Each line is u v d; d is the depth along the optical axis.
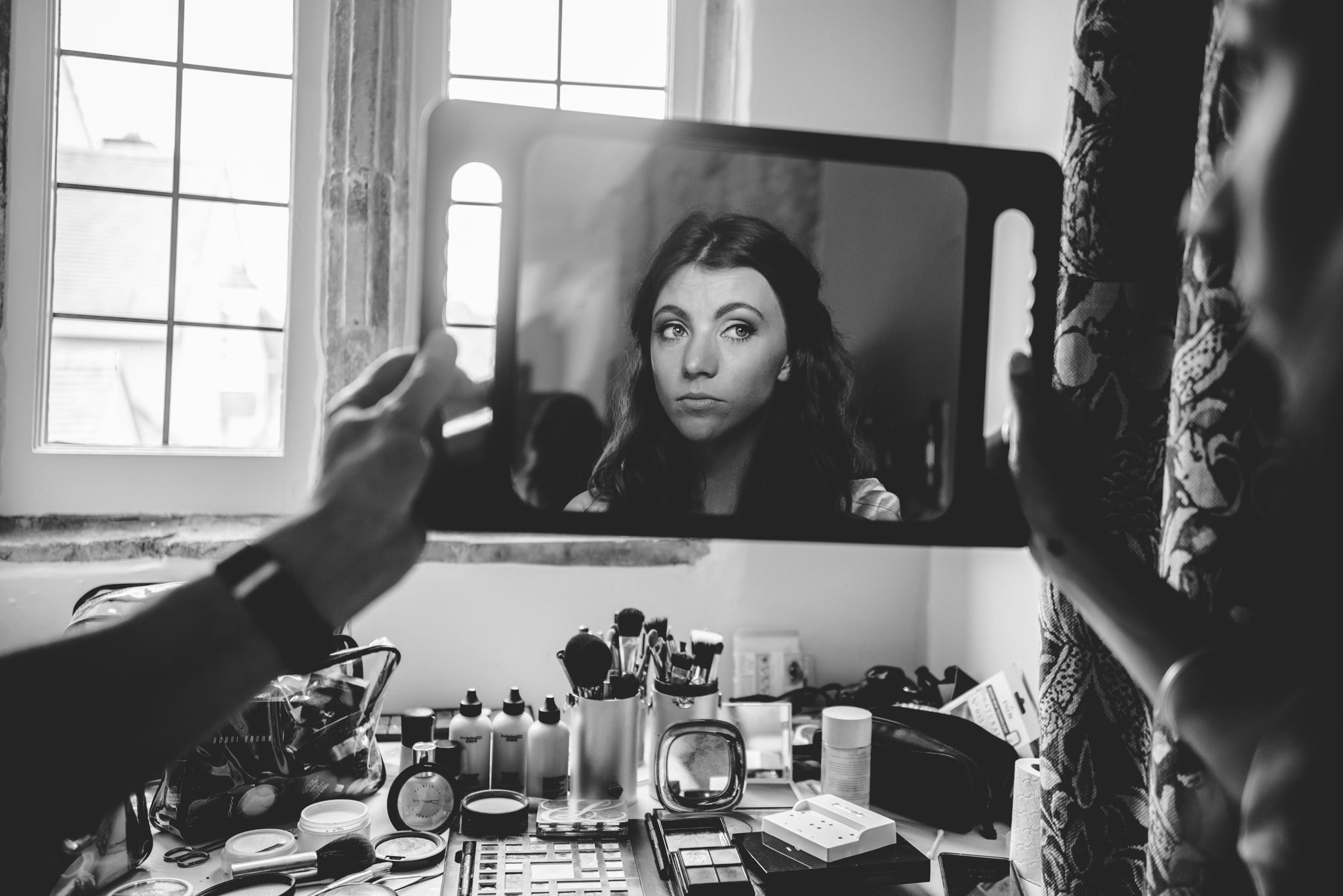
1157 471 0.70
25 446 1.45
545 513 0.47
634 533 0.50
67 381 1.50
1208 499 0.50
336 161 1.52
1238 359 0.49
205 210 1.54
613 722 1.17
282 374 1.57
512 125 0.45
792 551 1.59
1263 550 0.47
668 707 1.23
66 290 1.50
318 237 1.55
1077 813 0.72
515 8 1.61
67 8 1.48
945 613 1.57
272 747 1.08
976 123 1.54
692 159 0.63
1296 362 0.36
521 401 0.59
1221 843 0.48
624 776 1.18
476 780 1.22
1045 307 0.49
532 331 0.60
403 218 1.55
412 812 1.10
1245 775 0.37
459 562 1.49
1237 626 0.45
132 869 0.98
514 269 0.46
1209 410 0.50
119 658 0.34
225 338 1.55
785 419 0.68
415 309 1.56
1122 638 0.44
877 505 0.51
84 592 1.39
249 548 0.37
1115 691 0.71
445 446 0.45
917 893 0.99
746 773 1.20
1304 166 0.33
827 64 1.59
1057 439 0.47
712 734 1.17
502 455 0.46
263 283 1.56
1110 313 0.70
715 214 0.69
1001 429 0.49
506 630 1.51
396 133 1.53
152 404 1.53
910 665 1.63
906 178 0.61
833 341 0.69
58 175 1.49
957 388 0.50
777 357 0.71
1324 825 0.31
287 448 1.55
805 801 1.08
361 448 0.39
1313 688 0.33
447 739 1.30
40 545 1.39
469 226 0.91
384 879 0.98
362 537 0.38
